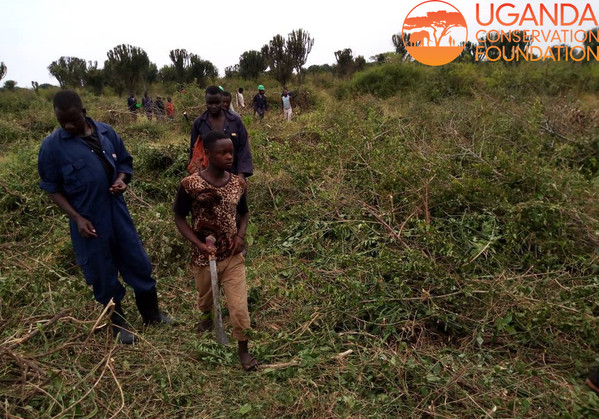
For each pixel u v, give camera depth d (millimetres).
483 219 4922
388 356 3342
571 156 6859
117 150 3705
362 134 7660
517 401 2836
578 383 3076
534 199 4957
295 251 4992
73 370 3105
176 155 7168
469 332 3629
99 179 3482
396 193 5438
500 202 4977
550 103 8758
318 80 27484
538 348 3506
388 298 3930
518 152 6539
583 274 4254
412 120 8562
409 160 6078
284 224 5652
